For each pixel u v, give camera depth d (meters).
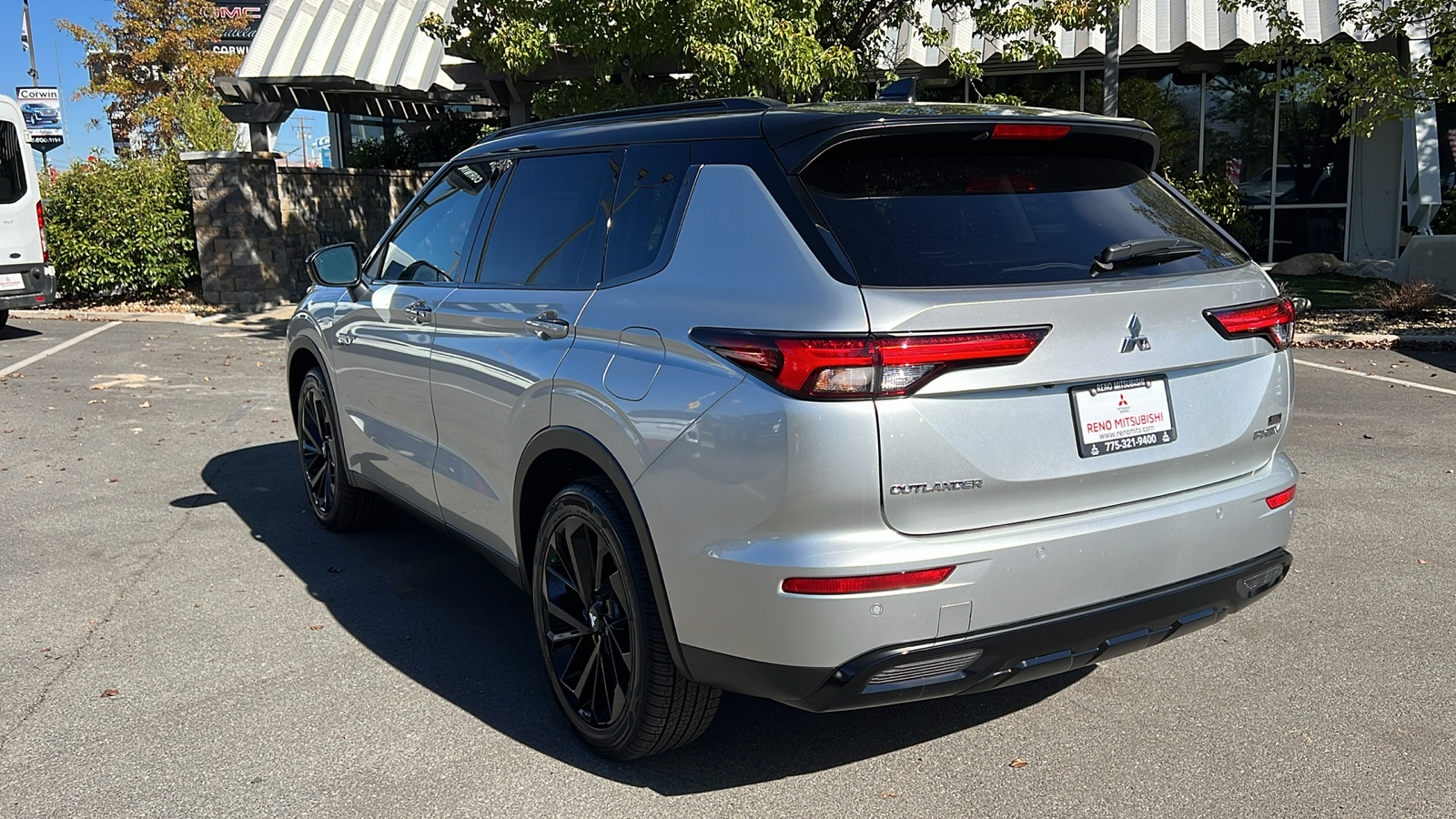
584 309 3.22
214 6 34.47
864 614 2.52
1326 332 11.53
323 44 16.55
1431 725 3.38
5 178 12.68
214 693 3.69
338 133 23.09
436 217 4.34
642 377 2.89
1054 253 2.79
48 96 23.94
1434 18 12.23
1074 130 3.04
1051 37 12.16
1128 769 3.16
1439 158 16.61
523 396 3.37
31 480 6.52
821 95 11.39
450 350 3.87
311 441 5.54
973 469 2.57
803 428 2.49
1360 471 6.33
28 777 3.15
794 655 2.58
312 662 3.95
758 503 2.56
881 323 2.47
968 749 3.29
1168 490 2.90
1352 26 14.71
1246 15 15.30
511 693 3.71
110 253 15.35
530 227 3.69
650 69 11.80
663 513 2.79
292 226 16.14
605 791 3.07
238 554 5.16
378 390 4.53
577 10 10.46
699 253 2.92
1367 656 3.89
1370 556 4.92
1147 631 2.88
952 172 2.89
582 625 3.25
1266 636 4.08
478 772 3.18
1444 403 8.22
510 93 15.12
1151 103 17.59
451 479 3.98
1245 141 17.41
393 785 3.11
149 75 32.88
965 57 12.09
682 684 2.96
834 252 2.61
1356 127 13.05
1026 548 2.63
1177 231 3.09
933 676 2.62
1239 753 3.23
